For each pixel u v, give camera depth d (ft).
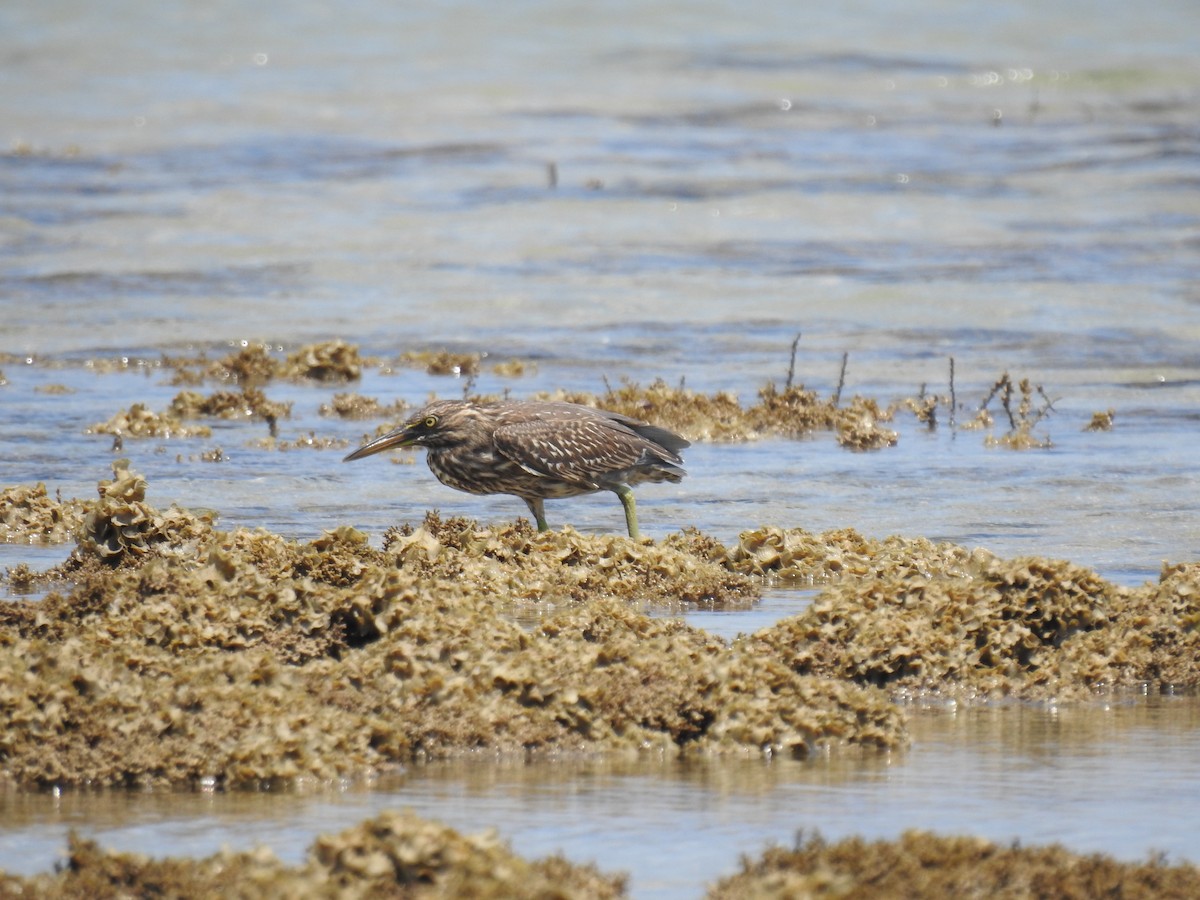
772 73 199.93
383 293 99.96
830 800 28.04
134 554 42.37
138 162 145.28
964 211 128.47
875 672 35.40
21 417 68.54
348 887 22.97
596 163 146.92
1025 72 206.59
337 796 28.25
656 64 202.90
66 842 25.88
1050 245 115.44
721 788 28.71
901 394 76.28
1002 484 58.13
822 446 65.77
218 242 113.80
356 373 79.36
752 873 23.93
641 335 89.61
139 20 220.02
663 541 46.44
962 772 29.68
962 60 213.05
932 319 93.66
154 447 63.31
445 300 98.07
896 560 44.65
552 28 221.66
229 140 156.46
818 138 163.53
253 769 28.73
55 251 110.22
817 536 46.85
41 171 140.26
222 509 52.90
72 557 42.65
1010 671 35.76
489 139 158.30
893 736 31.35
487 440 47.39
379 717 30.66
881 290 100.89
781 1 244.01
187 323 91.45
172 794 28.35
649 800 28.04
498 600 40.50
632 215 125.08
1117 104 188.14
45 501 49.90
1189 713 33.78
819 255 112.16
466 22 223.92
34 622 34.71
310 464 60.54
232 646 33.96
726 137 162.61
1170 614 37.17
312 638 34.65
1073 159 152.76
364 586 35.22
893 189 137.39
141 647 32.60
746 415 69.41
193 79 188.75
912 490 57.16
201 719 29.60
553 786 28.84
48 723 29.27
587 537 44.62
